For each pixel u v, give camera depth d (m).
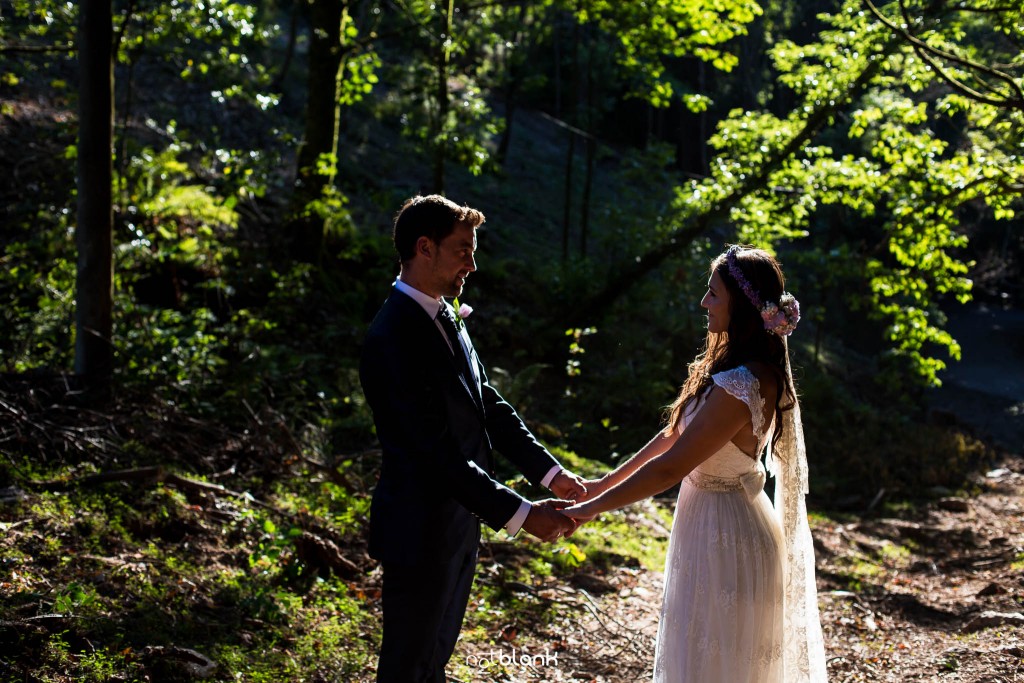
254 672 3.77
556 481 3.38
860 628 6.04
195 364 7.74
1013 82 7.40
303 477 6.64
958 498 12.84
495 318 13.77
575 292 14.84
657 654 3.24
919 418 19.11
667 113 35.62
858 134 9.80
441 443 2.96
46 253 8.73
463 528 3.13
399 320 3.00
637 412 12.75
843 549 9.20
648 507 8.66
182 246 10.26
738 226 12.91
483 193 20.58
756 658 3.08
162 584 4.42
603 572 6.27
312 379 9.25
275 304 10.52
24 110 12.36
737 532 3.10
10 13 9.71
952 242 9.29
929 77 8.98
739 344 3.13
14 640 3.45
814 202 11.64
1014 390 23.38
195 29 9.14
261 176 9.62
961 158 8.95
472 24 13.65
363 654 4.16
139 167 10.09
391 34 12.30
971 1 8.16
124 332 7.45
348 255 12.28
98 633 3.75
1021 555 8.70
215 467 6.45
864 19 9.16
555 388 13.11
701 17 12.17
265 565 5.03
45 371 6.56
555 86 30.17
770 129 12.13
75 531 4.69
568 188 17.28
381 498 3.03
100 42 6.63
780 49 11.38
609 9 12.38
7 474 5.09
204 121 15.17
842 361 21.56
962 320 32.62
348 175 16.88
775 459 3.33
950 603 6.84
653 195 16.33
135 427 6.33
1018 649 4.72
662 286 16.30
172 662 3.62
